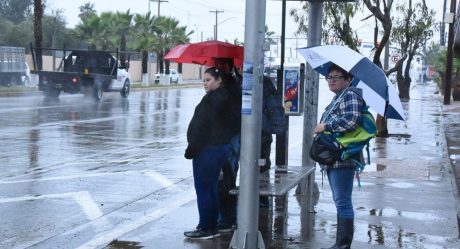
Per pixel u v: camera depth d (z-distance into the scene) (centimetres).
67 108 2620
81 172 1152
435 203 905
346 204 621
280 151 894
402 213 838
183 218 803
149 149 1489
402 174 1144
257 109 608
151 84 5444
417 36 1898
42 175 1114
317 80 888
